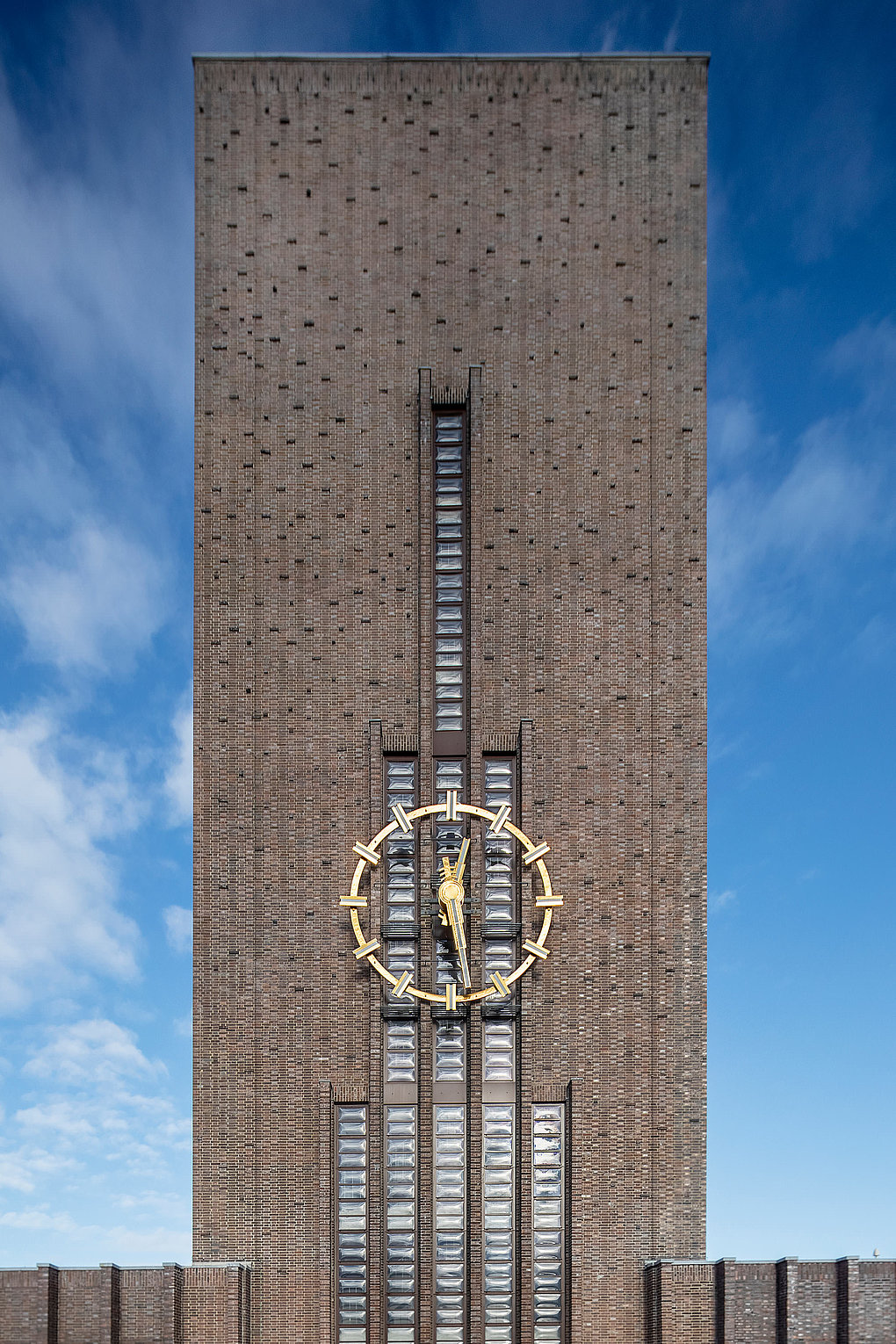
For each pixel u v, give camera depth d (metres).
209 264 25.55
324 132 25.97
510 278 25.61
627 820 24.03
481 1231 22.80
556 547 24.86
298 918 23.77
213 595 24.73
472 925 23.50
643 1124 23.00
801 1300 20.92
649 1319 22.02
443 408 25.42
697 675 24.52
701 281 25.64
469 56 26.02
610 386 25.31
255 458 25.11
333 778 24.22
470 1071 23.16
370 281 25.59
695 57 26.03
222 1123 23.06
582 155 25.92
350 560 24.89
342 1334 22.42
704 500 25.05
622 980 23.48
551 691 24.41
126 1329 20.91
